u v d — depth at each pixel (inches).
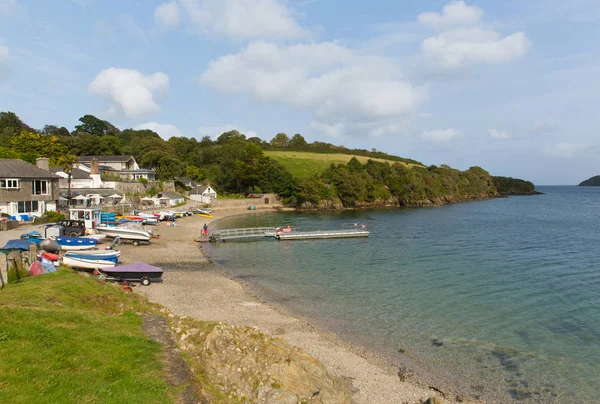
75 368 442.0
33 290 719.1
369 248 2005.4
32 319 532.7
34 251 1014.4
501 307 1055.6
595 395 632.4
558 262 1657.2
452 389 642.2
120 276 1124.5
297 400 505.0
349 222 3287.4
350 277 1373.0
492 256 1782.7
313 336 832.3
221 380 515.8
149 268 1151.6
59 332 514.6
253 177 5177.2
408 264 1601.9
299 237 2313.0
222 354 561.0
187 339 594.9
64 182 3026.6
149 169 4379.9
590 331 895.1
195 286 1181.1
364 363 719.1
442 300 1109.7
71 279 844.0
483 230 2736.2
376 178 5610.2
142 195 3565.5
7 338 463.2
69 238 1402.6
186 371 498.0
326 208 4857.3
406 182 5477.4
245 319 907.4
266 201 4982.8
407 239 2316.7
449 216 3836.1
